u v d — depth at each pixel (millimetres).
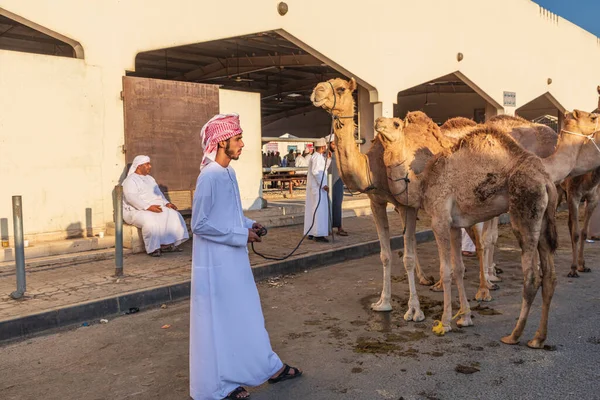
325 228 9688
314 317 5973
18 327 5422
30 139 8500
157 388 4199
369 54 13969
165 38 10055
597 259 8727
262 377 3924
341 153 5531
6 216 8297
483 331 5305
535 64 20000
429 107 24438
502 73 18469
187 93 10281
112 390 4188
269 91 22297
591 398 3799
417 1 15164
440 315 5895
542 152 7184
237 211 3908
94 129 9188
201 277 3754
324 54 12930
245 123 11695
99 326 5793
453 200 5180
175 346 5125
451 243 5438
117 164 9492
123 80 9492
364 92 14742
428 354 4738
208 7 10617
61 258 8023
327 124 28344
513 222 4809
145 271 7547
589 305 6090
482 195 4988
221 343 3750
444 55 16188
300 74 19844
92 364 4730
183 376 4414
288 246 9344
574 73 22328
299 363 4625
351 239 10094
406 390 4027
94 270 7641
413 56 15219
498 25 18078
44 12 8609
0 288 6668
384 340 5145
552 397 3832
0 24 11977
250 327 3852
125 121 9516
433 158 5324
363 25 13758
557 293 6648
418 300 5992
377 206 6086
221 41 14445
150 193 8992
